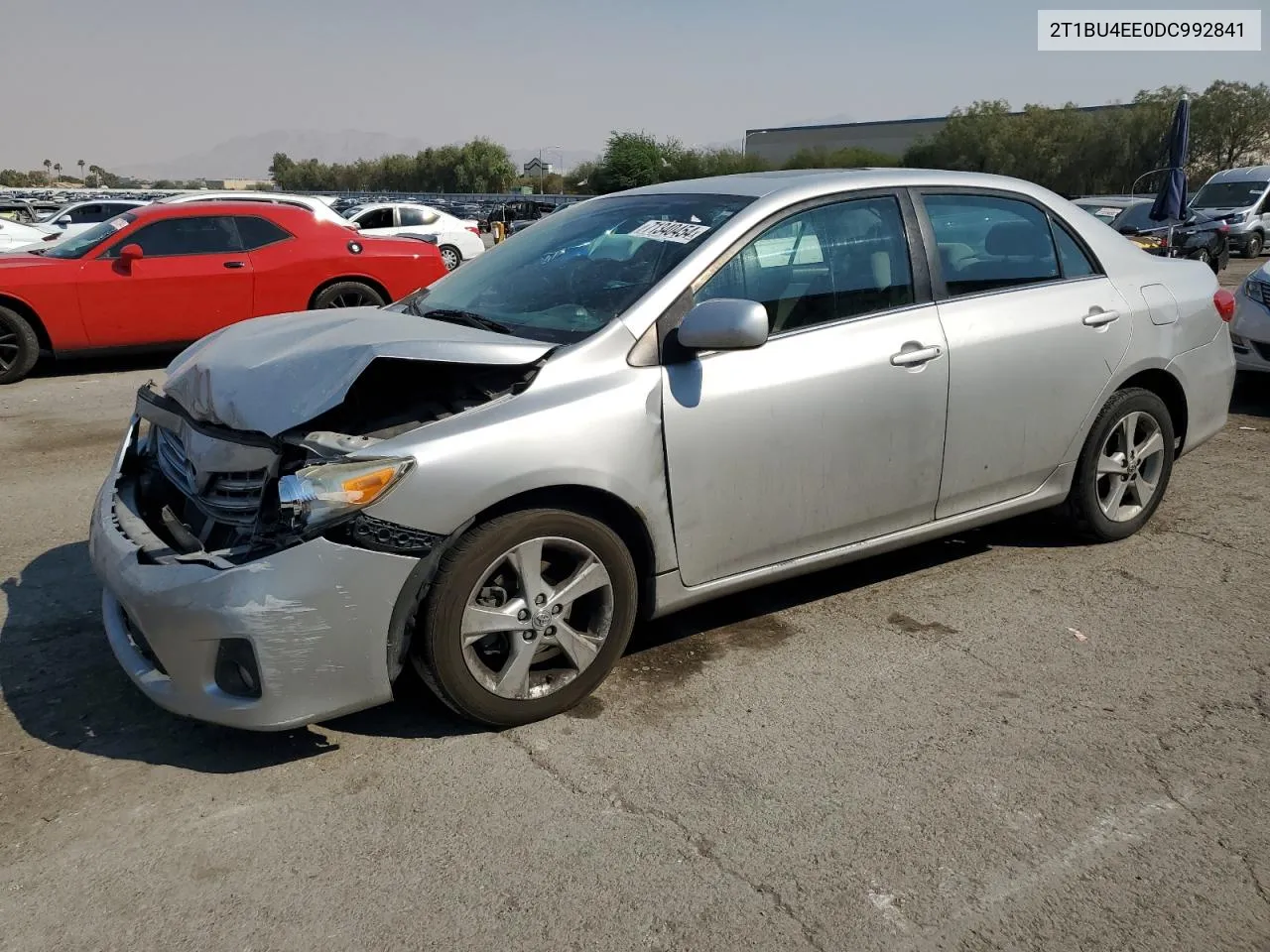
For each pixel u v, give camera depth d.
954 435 3.96
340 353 3.10
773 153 77.19
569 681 3.27
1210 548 4.80
